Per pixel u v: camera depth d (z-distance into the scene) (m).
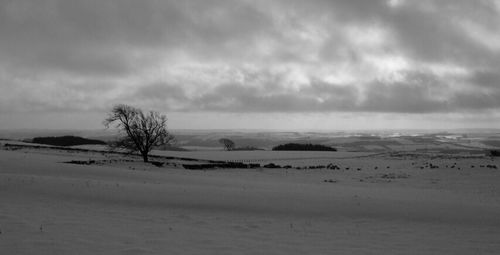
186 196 18.44
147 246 11.70
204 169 45.28
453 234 14.39
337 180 37.94
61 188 18.84
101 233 12.77
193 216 15.70
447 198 23.39
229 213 16.34
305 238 13.40
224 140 113.25
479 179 36.50
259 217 15.91
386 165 52.38
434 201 19.81
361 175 42.28
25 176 21.23
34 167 29.25
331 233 14.13
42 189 18.52
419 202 19.03
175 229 13.77
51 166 30.20
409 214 16.80
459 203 19.56
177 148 101.44
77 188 19.02
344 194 21.95
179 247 11.79
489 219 16.39
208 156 70.81
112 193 18.44
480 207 18.41
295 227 14.73
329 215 16.45
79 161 40.62
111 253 10.90
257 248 12.05
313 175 42.28
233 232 13.77
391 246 12.80
